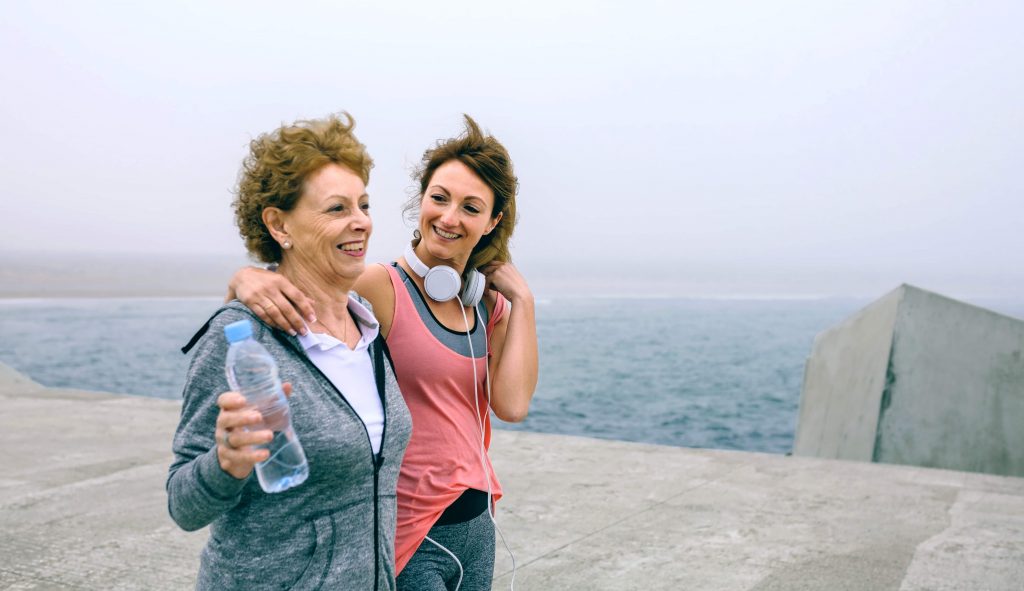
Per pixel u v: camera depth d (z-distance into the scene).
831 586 3.41
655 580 3.47
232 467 1.24
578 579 3.49
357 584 1.46
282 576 1.40
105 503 4.53
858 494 4.82
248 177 1.52
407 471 1.87
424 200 1.92
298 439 1.38
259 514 1.39
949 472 5.38
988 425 6.14
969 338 6.28
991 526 4.21
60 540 3.92
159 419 6.91
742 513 4.43
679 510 4.48
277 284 1.44
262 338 1.42
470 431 1.95
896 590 3.38
